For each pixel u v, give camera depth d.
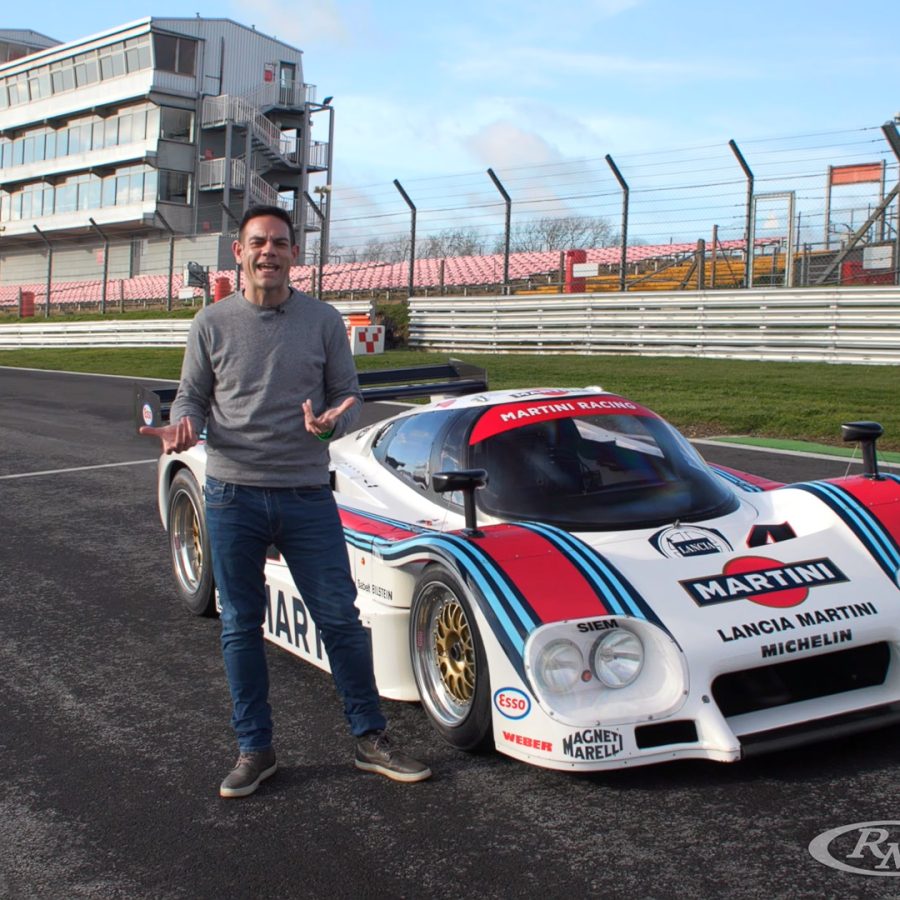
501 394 4.95
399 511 4.53
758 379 14.09
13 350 30.09
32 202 48.09
